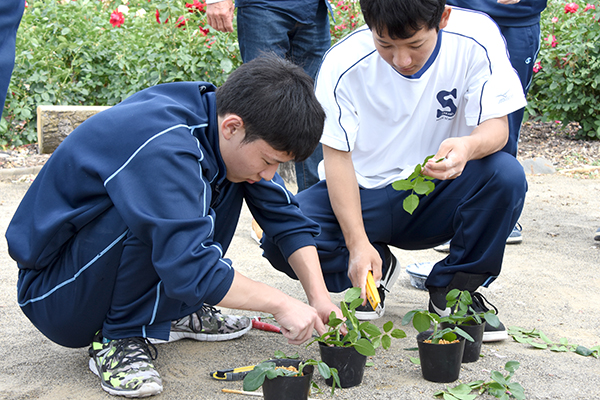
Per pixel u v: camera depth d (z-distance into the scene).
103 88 5.95
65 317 1.65
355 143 2.24
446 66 2.08
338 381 1.50
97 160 1.53
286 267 2.13
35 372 1.74
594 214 4.25
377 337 1.76
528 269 2.97
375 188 2.21
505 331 2.02
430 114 2.15
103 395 1.59
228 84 1.56
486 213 1.97
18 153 5.53
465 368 1.79
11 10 1.38
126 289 1.62
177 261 1.43
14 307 2.32
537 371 1.77
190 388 1.64
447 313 2.08
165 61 5.61
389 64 1.93
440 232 2.20
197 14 5.78
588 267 3.00
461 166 1.82
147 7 7.26
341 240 2.17
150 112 1.55
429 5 1.66
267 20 3.24
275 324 2.25
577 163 6.04
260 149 1.52
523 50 3.13
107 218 1.56
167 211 1.45
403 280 2.88
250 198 1.90
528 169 5.85
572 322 2.24
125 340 1.68
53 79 5.65
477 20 2.15
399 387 1.65
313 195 2.22
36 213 1.60
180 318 1.84
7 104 5.59
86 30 5.93
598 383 1.68
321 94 2.09
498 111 2.01
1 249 3.18
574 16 6.77
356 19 6.59
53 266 1.64
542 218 4.14
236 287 1.54
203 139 1.58
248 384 1.41
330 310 1.79
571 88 6.23
